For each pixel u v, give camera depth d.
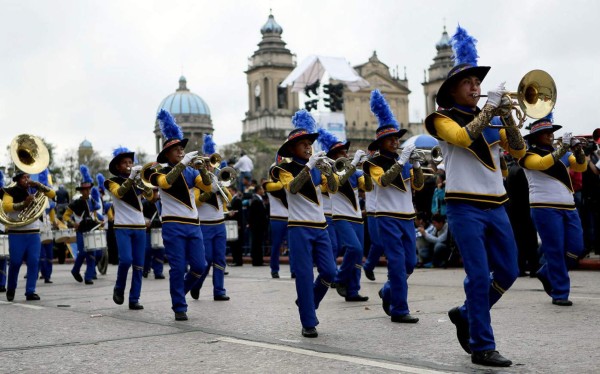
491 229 6.22
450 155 6.28
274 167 8.11
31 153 12.63
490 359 6.05
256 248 20.53
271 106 95.69
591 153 14.70
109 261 23.53
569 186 9.84
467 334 6.47
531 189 9.95
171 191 9.73
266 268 19.44
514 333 7.52
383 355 6.71
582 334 7.33
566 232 9.80
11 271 12.56
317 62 42.97
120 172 11.27
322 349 7.07
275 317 9.39
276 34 97.25
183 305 9.52
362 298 11.02
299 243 7.95
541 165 9.41
